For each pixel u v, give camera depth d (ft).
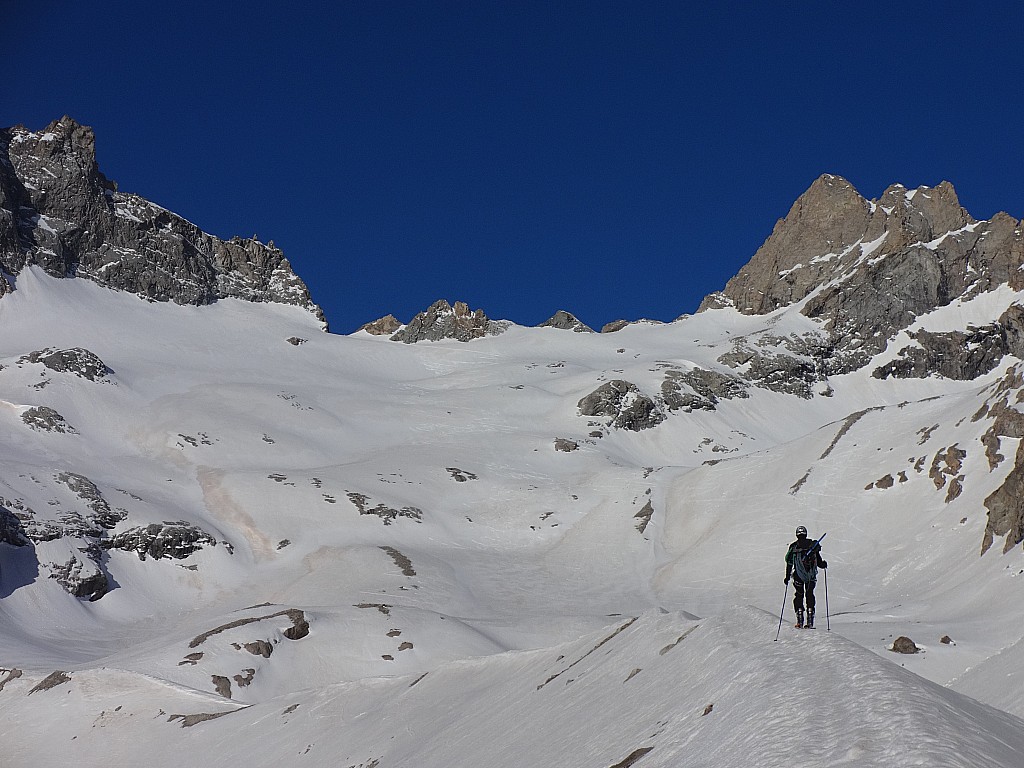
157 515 351.25
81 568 307.37
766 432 604.08
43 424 444.14
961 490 264.93
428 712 113.39
